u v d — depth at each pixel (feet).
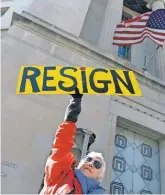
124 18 51.93
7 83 24.06
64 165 10.07
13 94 23.66
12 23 28.71
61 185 9.67
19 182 19.60
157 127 30.22
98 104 27.76
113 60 32.17
